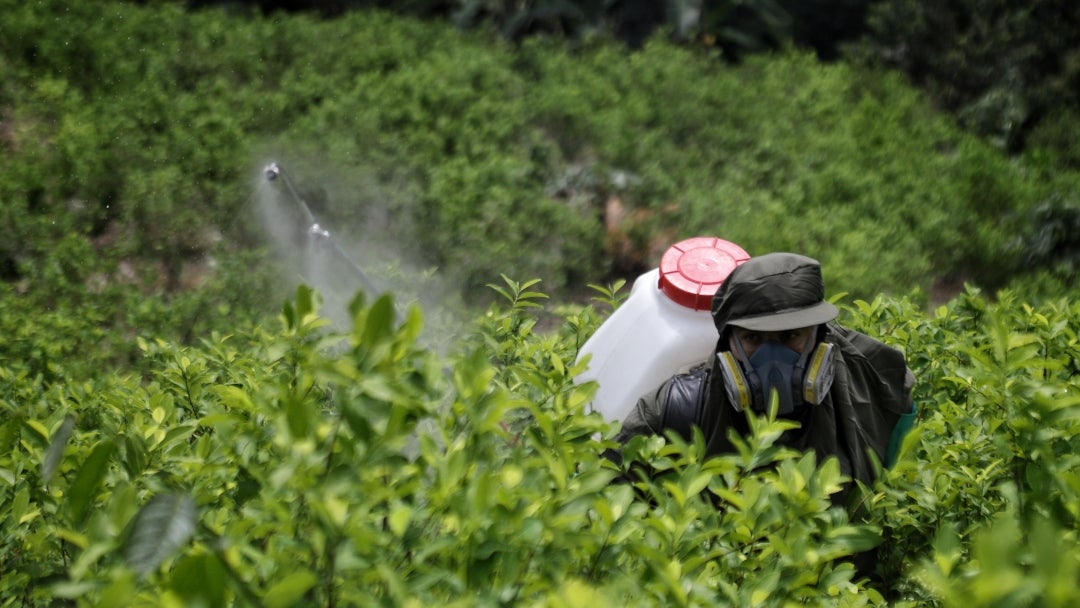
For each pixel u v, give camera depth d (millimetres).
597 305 16625
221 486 3912
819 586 3408
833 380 4965
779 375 4855
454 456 3014
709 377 5148
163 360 7730
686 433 5203
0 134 19594
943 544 2898
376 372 2709
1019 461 4250
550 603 2527
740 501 3533
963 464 4832
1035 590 2059
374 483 2893
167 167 17984
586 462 3732
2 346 11766
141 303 13836
